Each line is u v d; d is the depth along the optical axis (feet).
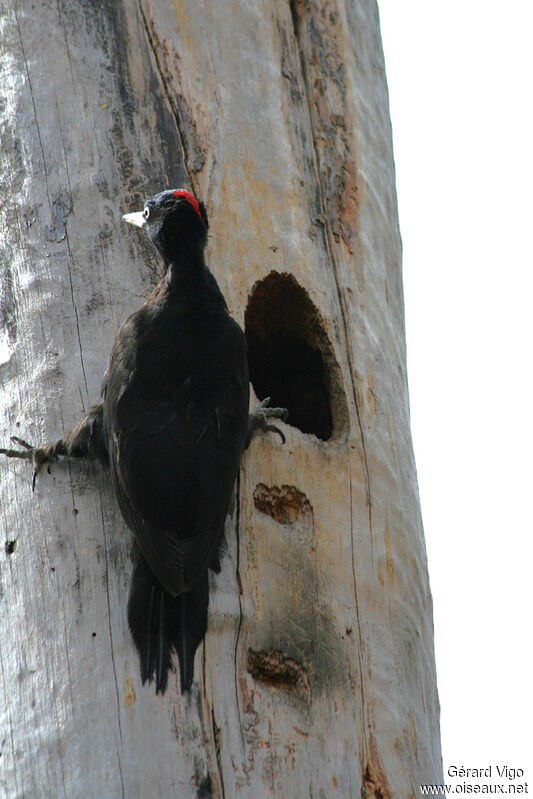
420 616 40.57
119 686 33.68
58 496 35.81
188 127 40.52
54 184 39.09
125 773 32.83
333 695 36.40
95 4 40.81
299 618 36.47
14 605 35.40
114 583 34.73
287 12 44.29
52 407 36.76
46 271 38.17
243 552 36.11
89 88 40.04
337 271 42.01
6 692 34.81
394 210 46.55
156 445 34.47
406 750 37.60
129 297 38.01
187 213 37.01
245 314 41.81
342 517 38.65
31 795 33.50
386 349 42.80
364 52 46.55
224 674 34.47
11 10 41.06
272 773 34.14
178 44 41.27
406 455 42.34
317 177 42.86
